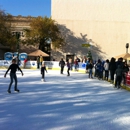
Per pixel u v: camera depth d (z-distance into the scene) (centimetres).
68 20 4281
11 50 4216
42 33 3844
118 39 4344
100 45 4328
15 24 4381
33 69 2809
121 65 1372
